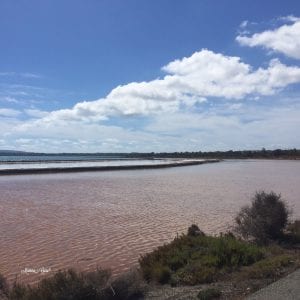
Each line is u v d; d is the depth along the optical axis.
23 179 48.97
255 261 10.47
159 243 14.26
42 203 25.59
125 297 8.03
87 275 8.05
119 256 12.45
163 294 8.40
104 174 62.06
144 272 9.73
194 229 13.42
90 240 14.66
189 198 28.94
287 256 10.41
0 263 11.49
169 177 55.19
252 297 7.26
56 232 16.12
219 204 25.48
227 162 136.12
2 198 28.22
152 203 25.92
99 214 21.05
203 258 10.30
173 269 10.13
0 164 99.56
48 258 12.11
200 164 114.06
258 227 13.38
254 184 42.62
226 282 8.91
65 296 7.49
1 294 8.38
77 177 53.91
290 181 47.25
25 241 14.40
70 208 23.33
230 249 10.70
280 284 7.97
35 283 9.70
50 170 66.44
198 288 8.66
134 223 18.36
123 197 29.47
